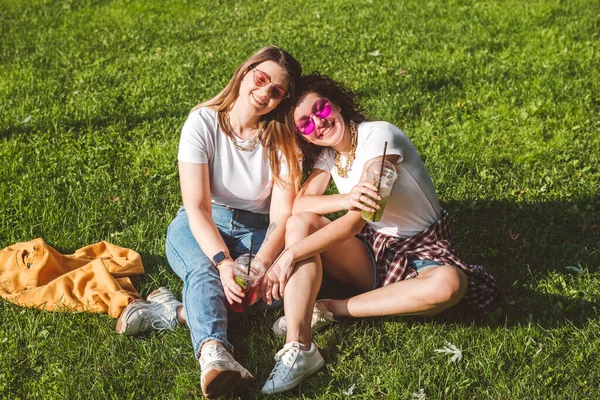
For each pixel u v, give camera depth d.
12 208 4.57
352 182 3.55
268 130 3.57
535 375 3.17
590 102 6.05
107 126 5.87
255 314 3.65
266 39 8.09
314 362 3.21
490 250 4.18
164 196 4.76
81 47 7.99
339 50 7.59
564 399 3.06
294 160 3.61
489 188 4.80
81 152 5.34
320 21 8.76
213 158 3.64
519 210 4.52
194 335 3.15
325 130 3.42
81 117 5.93
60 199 4.66
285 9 9.44
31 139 5.59
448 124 5.84
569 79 6.53
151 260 4.14
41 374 3.27
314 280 3.30
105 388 3.17
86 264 3.97
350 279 3.69
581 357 3.24
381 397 3.13
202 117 3.61
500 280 3.93
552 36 7.64
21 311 3.63
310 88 3.46
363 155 3.45
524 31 7.93
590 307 3.62
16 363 3.31
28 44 8.10
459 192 4.75
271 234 3.59
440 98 6.25
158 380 3.22
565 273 3.95
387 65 7.04
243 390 3.15
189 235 3.63
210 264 3.42
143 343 3.42
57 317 3.59
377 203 3.26
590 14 8.47
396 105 5.98
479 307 3.52
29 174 5.00
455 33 7.95
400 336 3.48
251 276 3.23
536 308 3.66
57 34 8.47
